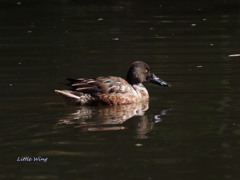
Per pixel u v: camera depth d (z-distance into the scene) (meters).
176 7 27.22
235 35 21.45
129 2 28.70
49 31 23.14
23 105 14.43
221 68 17.23
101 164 10.59
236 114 13.29
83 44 20.83
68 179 10.01
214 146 11.35
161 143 11.59
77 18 25.50
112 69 17.53
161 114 13.62
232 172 10.15
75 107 14.64
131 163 10.61
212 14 25.41
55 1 29.45
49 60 18.83
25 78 16.83
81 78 16.02
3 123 13.00
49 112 13.92
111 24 24.08
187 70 17.20
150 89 16.27
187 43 20.53
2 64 18.52
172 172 10.20
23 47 20.70
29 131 12.43
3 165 10.65
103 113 14.02
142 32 22.47
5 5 28.70
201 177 9.95
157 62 18.16
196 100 14.54
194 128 12.44
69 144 11.62
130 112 14.05
